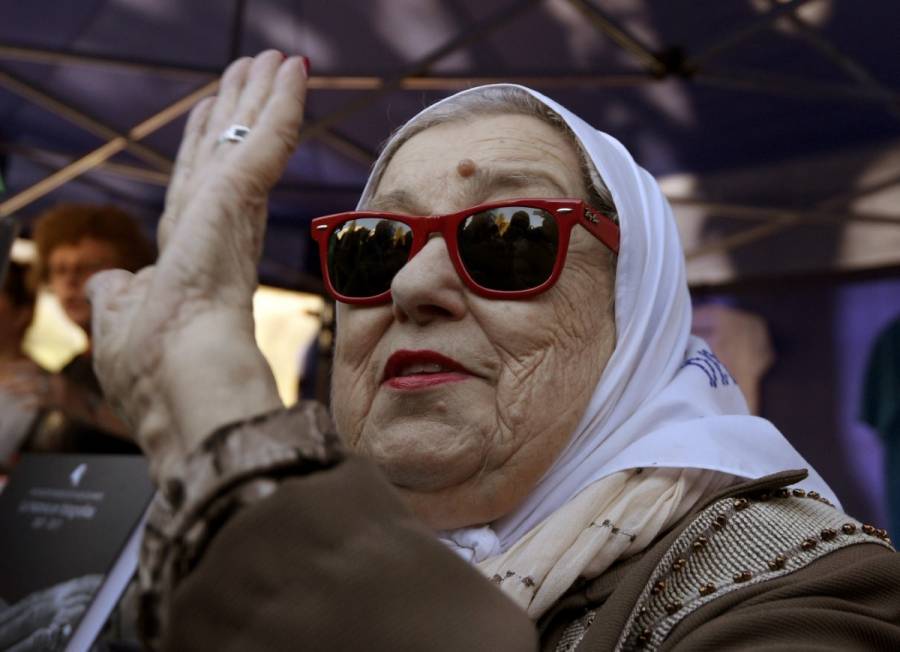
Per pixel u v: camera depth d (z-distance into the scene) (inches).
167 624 24.1
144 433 27.4
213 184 30.1
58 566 43.7
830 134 226.1
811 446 212.4
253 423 25.9
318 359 254.5
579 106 222.7
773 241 236.7
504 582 37.4
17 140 253.3
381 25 202.2
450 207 44.4
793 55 195.3
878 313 211.8
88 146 255.1
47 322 228.4
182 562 24.6
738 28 183.3
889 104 200.4
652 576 35.4
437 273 41.9
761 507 37.5
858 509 204.1
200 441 26.0
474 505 41.1
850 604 31.3
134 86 225.6
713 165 245.8
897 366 205.9
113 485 45.5
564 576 37.1
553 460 41.6
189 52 214.2
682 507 39.8
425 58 205.5
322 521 24.4
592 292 43.6
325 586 23.7
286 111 31.8
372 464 26.7
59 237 82.6
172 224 31.2
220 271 29.1
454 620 24.2
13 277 86.6
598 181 46.0
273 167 30.9
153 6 199.9
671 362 46.3
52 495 46.3
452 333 41.9
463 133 46.9
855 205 228.1
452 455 40.4
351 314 45.4
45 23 206.5
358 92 224.5
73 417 67.4
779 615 30.2
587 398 42.5
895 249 220.8
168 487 25.4
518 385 41.3
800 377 218.1
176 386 27.0
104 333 29.4
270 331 289.4
